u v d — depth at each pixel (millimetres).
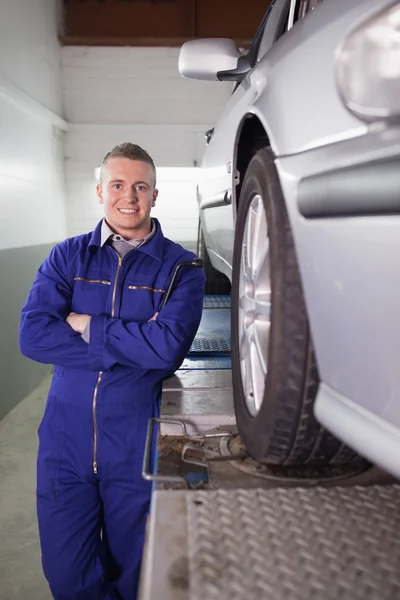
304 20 1098
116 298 1925
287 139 999
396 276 704
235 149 1631
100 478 1917
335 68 825
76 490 1919
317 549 861
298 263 962
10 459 3277
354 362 833
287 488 1064
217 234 2398
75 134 5953
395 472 765
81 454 1884
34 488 2939
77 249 1991
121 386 1902
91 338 1814
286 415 1031
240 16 5820
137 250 1967
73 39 5719
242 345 1334
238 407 1313
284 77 1085
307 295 935
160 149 6043
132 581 1974
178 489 1077
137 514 1904
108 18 5824
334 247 826
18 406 4227
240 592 756
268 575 793
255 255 1244
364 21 772
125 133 5992
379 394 788
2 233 3959
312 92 929
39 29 5008
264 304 1176
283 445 1075
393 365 749
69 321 1882
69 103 5926
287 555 844
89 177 6031
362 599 742
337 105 838
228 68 2082
